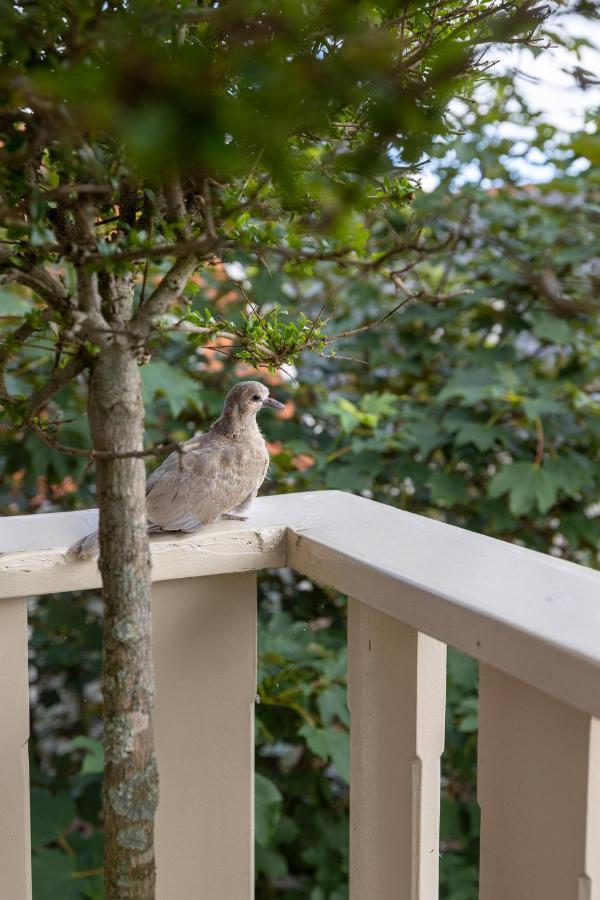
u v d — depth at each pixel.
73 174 0.76
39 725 3.25
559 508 2.98
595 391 3.13
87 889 2.19
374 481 3.00
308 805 2.77
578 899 0.98
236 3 0.54
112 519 0.87
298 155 0.77
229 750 1.39
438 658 1.18
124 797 0.90
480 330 3.13
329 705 2.26
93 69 0.52
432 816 1.21
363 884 1.31
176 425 2.88
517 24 0.63
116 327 0.87
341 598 2.92
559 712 0.98
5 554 1.22
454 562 1.15
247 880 1.43
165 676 1.34
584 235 2.53
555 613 0.96
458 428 2.79
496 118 2.02
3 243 0.84
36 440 2.60
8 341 0.87
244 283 2.72
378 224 2.59
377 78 0.52
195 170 0.71
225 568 1.33
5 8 0.66
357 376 3.29
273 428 2.92
